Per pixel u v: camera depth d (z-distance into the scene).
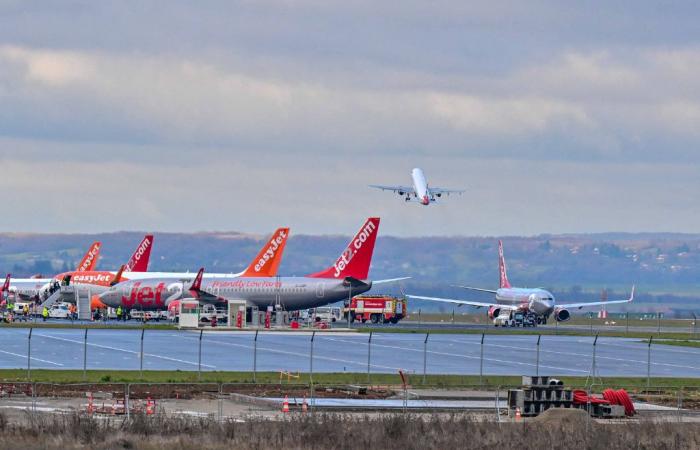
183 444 187.75
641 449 198.25
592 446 198.12
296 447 189.00
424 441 199.50
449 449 193.00
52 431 198.88
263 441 193.38
